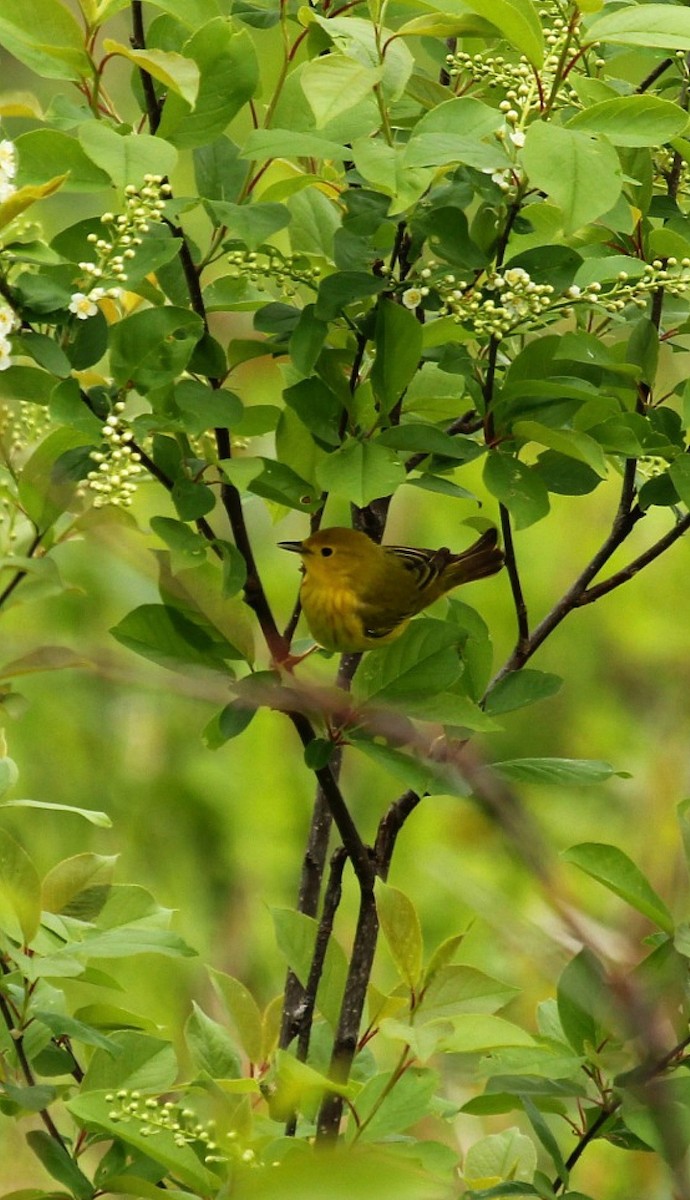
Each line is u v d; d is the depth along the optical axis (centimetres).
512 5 500
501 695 607
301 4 626
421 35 527
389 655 543
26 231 616
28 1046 589
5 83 1470
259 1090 584
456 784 534
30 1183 835
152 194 508
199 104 547
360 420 587
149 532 685
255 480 576
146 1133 527
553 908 362
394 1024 480
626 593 1486
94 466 570
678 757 1141
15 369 566
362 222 562
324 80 495
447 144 504
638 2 639
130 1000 1061
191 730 1281
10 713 633
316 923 625
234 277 612
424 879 1187
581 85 538
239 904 1174
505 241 565
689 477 586
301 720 542
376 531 755
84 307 530
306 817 1262
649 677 1427
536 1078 549
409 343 550
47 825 1210
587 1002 473
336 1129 578
